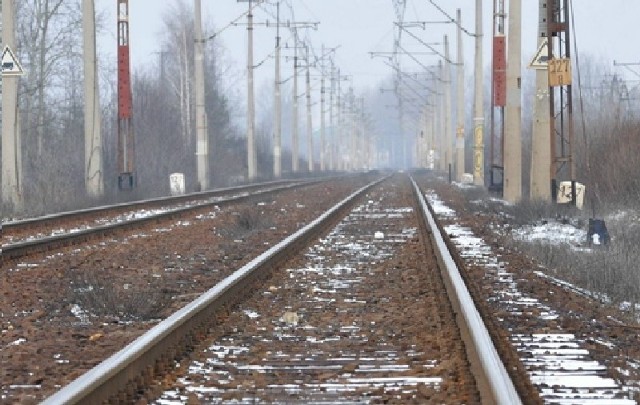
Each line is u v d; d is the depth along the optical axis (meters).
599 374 17.70
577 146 67.88
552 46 58.03
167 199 75.12
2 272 32.69
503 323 23.12
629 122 64.69
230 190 101.62
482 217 61.50
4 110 62.41
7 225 46.66
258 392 16.69
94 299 25.19
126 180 84.06
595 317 24.55
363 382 17.48
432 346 20.36
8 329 22.53
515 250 41.53
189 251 40.97
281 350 20.52
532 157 63.06
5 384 16.86
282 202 82.38
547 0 57.88
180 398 15.98
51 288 28.95
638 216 51.25
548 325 22.94
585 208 59.31
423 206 63.38
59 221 53.22
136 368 16.81
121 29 83.44
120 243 43.44
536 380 17.16
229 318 24.03
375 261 37.41
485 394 15.23
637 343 21.06
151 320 24.16
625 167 60.31
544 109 62.06
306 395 16.45
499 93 88.88
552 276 33.50
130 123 84.12
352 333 22.42
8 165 62.50
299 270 34.38
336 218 60.50
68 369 17.94
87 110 73.06
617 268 30.97
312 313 25.34
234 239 47.25
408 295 28.36
